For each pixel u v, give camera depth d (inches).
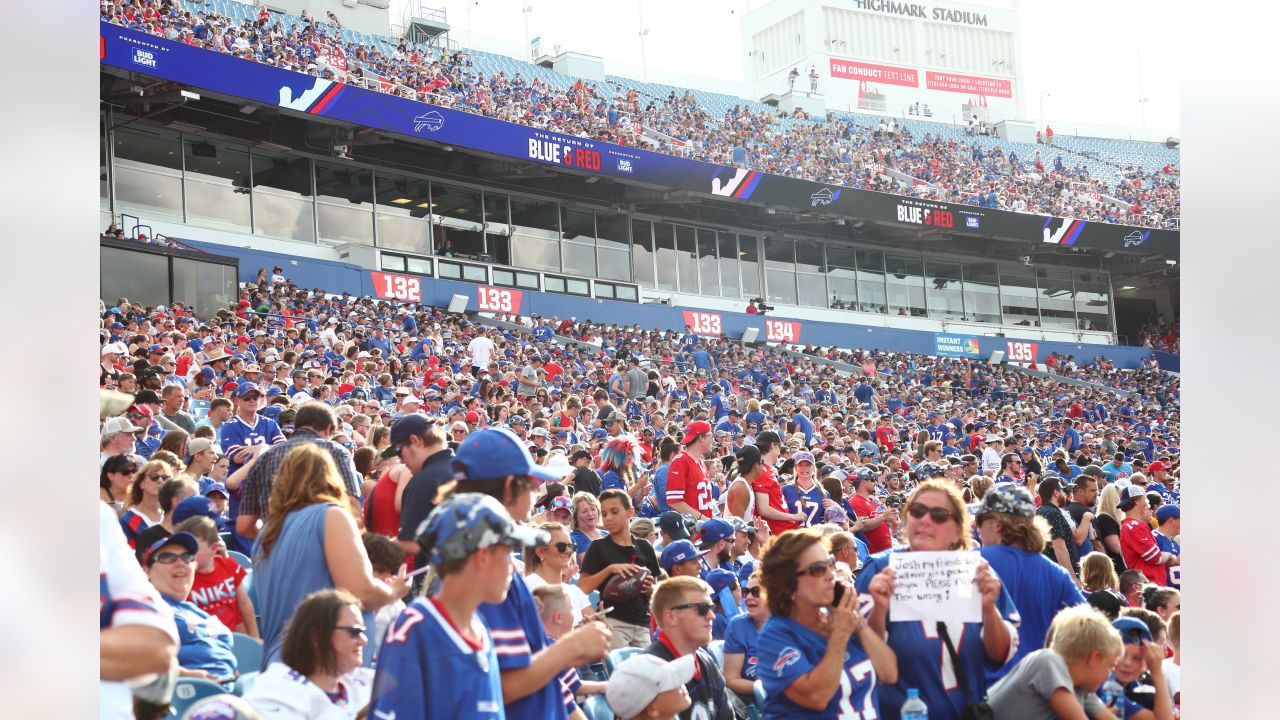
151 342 631.2
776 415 809.5
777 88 2185.0
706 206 1421.0
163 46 918.4
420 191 1219.2
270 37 1071.6
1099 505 390.0
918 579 161.9
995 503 187.9
